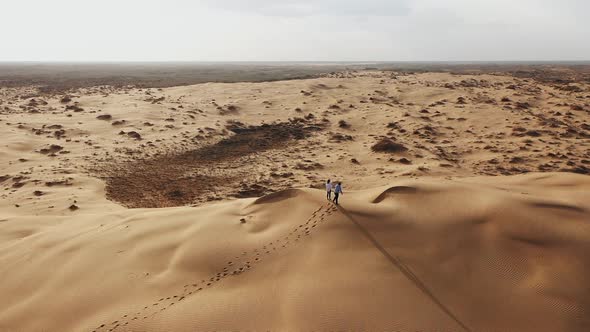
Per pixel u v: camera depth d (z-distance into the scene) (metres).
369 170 32.91
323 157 37.34
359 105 60.62
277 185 29.69
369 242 13.38
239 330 10.10
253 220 16.42
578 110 51.47
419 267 12.21
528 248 13.05
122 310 11.87
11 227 19.91
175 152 38.44
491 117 49.50
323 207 15.78
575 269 12.10
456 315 10.30
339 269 12.07
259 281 12.20
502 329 9.93
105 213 20.83
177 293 12.38
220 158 37.41
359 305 10.47
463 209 15.20
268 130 48.25
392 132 45.41
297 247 13.60
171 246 15.38
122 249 15.66
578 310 10.59
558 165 32.34
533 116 49.12
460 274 12.02
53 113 51.06
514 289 11.42
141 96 66.38
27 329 11.76
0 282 14.48
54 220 20.86
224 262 13.71
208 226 16.44
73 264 14.94
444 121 49.56
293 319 10.16
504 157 34.88
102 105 57.84
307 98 65.00
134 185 29.70
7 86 94.50
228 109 57.28
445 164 33.19
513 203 15.41
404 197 16.61
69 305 12.58
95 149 37.19
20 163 32.56
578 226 14.23
